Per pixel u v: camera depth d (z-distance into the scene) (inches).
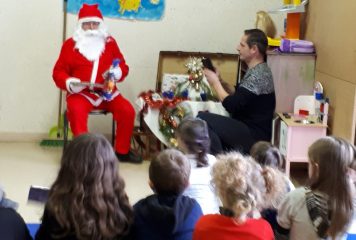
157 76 186.1
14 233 67.2
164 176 73.6
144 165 169.9
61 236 69.2
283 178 88.0
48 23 182.5
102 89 166.2
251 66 151.3
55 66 168.1
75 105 162.6
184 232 71.7
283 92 165.2
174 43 190.9
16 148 181.8
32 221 121.7
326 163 76.5
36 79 186.7
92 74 167.8
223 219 69.2
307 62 164.4
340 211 75.2
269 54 161.8
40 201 92.8
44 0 180.5
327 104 150.3
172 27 189.5
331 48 152.9
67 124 169.0
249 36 148.6
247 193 69.4
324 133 150.2
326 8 157.3
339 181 75.9
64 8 180.5
